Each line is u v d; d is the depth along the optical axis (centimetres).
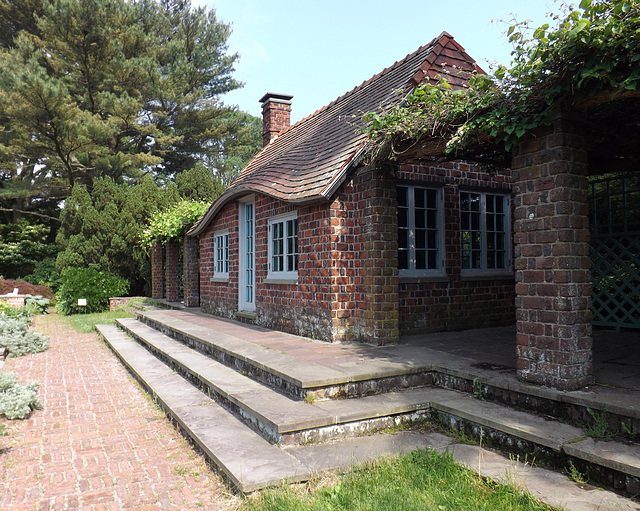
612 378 458
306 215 759
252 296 1057
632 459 326
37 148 2283
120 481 406
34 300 1895
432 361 565
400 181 773
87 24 2281
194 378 670
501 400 470
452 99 484
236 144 3027
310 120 1202
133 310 1603
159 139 2658
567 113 429
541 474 357
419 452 397
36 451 479
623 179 768
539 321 443
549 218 436
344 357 596
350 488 346
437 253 817
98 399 668
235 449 417
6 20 2553
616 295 773
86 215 1977
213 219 1226
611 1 344
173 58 2753
